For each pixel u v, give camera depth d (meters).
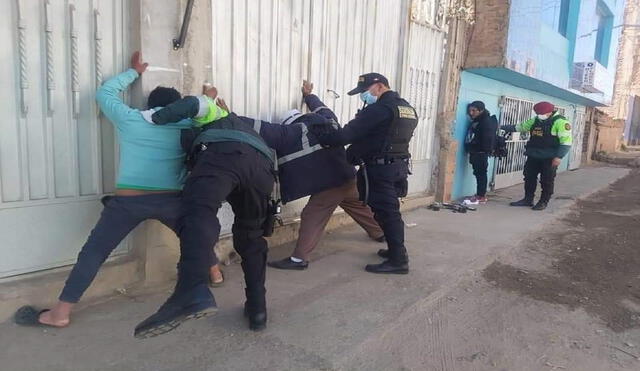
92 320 3.17
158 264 3.73
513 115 10.42
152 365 2.71
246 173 2.88
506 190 10.12
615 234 6.61
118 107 3.11
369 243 5.29
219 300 3.60
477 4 7.57
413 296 3.87
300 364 2.81
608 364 3.20
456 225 6.42
